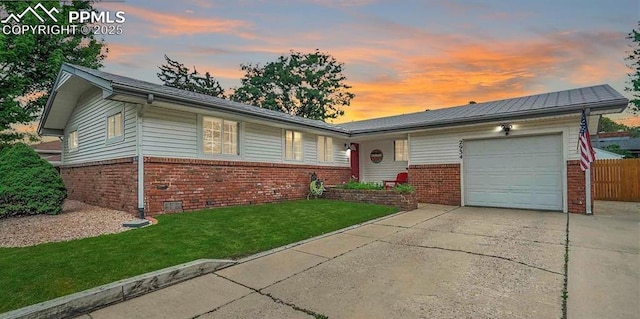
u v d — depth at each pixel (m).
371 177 16.06
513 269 4.28
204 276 4.29
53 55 14.13
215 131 9.43
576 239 5.86
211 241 5.55
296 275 4.26
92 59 15.84
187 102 7.87
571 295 3.41
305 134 12.91
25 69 14.20
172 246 5.15
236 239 5.81
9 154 7.90
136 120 7.75
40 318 2.97
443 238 6.12
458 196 11.19
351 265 4.62
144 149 7.73
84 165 10.53
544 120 9.54
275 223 7.21
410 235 6.44
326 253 5.27
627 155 20.17
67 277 3.83
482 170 10.80
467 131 11.04
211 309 3.28
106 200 8.99
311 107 27.84
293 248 5.61
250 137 10.44
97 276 3.88
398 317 3.00
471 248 5.36
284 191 11.60
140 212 7.48
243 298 3.55
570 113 8.53
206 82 28.56
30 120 14.73
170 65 27.20
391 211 9.41
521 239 5.92
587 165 8.12
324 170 13.81
